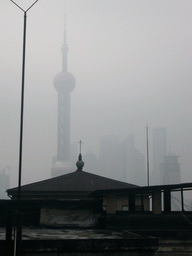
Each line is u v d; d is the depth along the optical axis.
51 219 31.03
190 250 23.39
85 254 20.02
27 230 28.64
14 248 18.50
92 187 50.94
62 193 49.28
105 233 26.19
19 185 18.55
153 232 23.67
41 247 19.58
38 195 49.06
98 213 31.64
